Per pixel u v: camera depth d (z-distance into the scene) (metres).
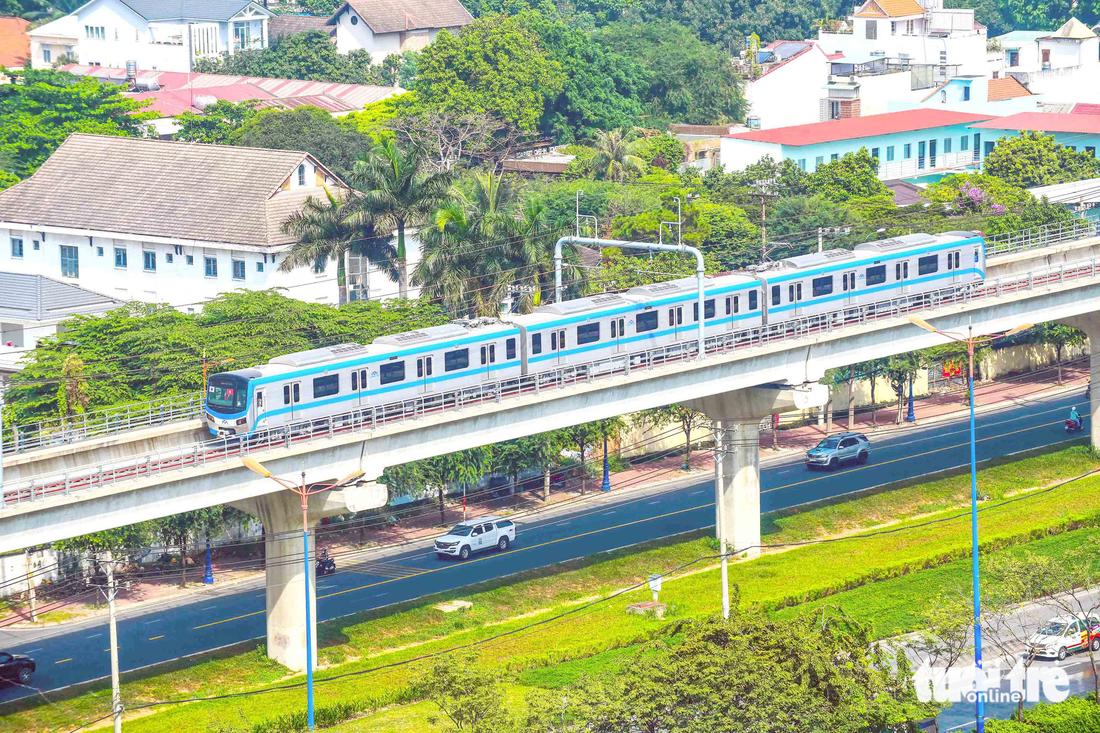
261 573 116.31
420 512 129.25
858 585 109.06
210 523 112.19
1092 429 138.50
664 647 78.44
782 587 106.94
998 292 126.44
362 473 87.50
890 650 95.75
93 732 85.06
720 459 98.50
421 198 137.00
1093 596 104.44
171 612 106.81
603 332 111.31
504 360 106.62
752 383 113.25
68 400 113.56
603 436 132.00
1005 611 92.88
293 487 92.88
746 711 70.62
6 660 91.69
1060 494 127.19
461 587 108.25
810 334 115.88
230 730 76.00
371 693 89.81
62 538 83.50
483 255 130.75
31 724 85.50
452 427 99.50
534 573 111.19
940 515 125.31
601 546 118.44
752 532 116.00
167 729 84.44
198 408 109.50
